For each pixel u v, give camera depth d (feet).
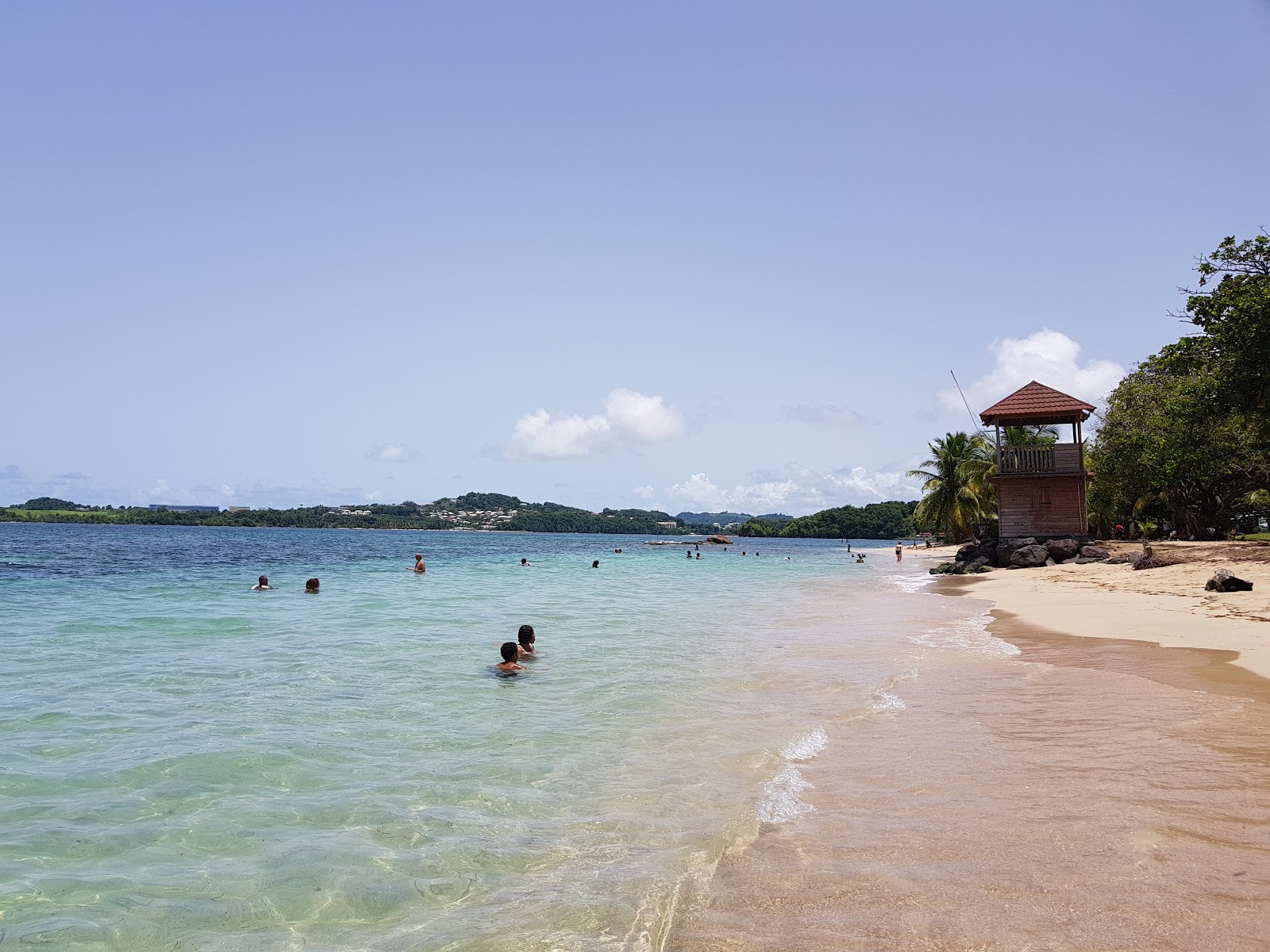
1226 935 11.69
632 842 16.74
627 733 25.63
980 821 16.97
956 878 14.14
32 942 12.63
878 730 25.35
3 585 86.53
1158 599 63.41
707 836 16.85
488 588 94.02
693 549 319.47
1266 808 17.24
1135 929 11.95
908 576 133.59
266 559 166.40
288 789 20.31
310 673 36.19
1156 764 20.68
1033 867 14.44
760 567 170.91
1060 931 11.99
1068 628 50.55
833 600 80.23
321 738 25.05
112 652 41.78
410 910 13.83
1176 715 26.13
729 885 14.39
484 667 37.93
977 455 221.66
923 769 21.02
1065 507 119.85
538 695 31.63
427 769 21.94
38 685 32.86
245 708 28.99
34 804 18.95
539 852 16.29
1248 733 23.76
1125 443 148.25
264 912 13.75
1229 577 61.46
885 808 18.10
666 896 14.03
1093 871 14.12
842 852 15.66
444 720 27.53
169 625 53.36
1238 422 114.11
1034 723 25.66
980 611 64.90
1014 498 122.31
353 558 181.27
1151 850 14.97
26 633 49.11
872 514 582.35
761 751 23.25
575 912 13.60
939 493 226.79
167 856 16.14
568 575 126.31
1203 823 16.33
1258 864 14.29
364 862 15.89
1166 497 168.86
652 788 20.22
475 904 14.01
